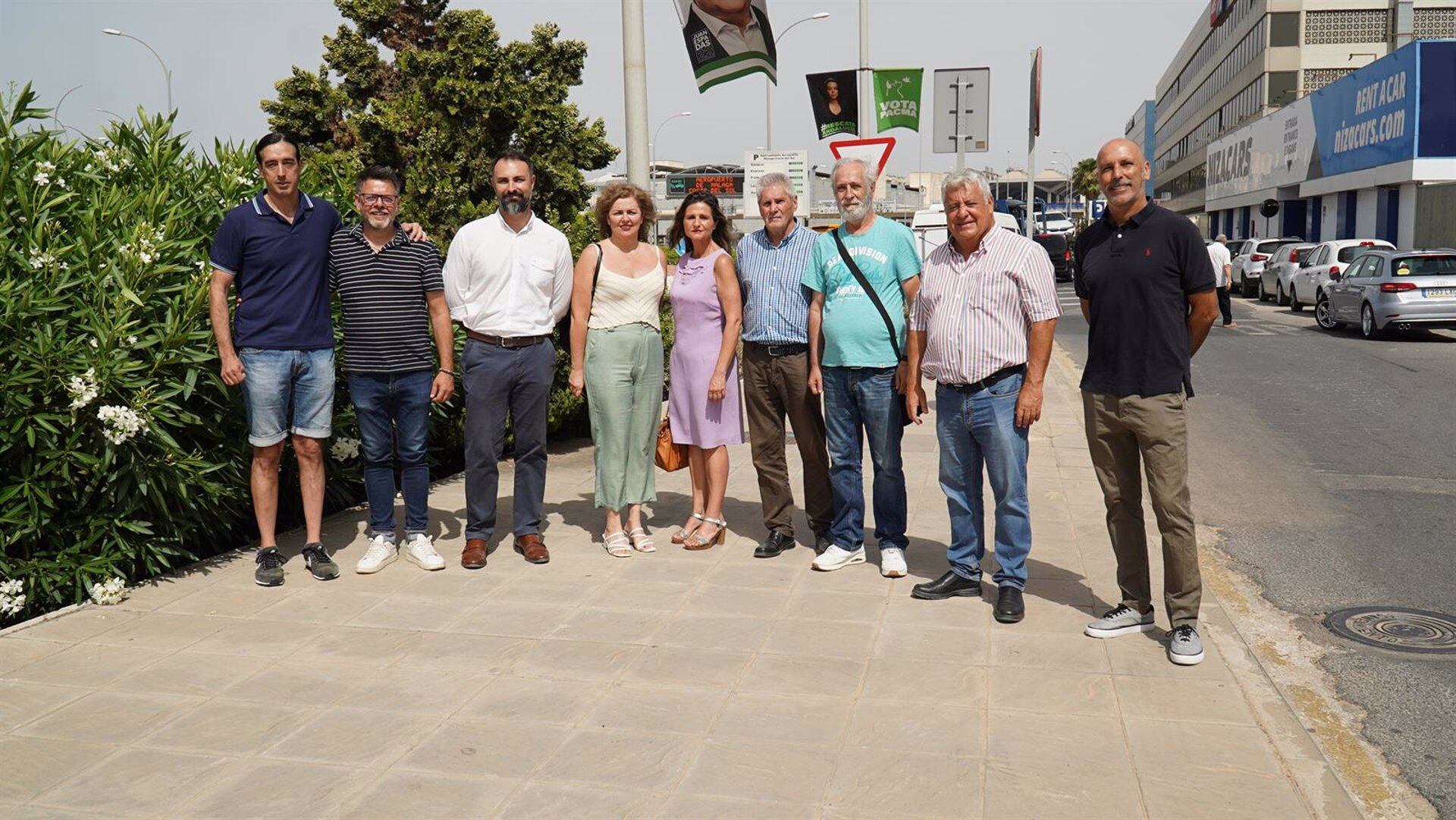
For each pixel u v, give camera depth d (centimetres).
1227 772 366
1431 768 385
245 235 554
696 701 422
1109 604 533
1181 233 451
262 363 564
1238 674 452
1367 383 1352
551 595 554
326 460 712
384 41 969
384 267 591
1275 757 378
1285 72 5591
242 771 370
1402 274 1845
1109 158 454
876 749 382
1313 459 923
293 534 686
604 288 614
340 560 621
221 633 501
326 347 585
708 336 621
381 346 593
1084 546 638
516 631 500
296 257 566
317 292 579
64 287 556
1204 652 469
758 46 1023
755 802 347
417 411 609
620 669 454
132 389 556
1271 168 4212
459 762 375
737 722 404
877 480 579
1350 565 629
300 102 942
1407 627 526
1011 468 508
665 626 506
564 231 980
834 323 565
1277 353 1689
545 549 617
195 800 352
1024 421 503
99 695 432
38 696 431
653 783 360
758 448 617
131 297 552
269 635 498
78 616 524
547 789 356
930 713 410
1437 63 2698
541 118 949
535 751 382
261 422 568
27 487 532
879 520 585
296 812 343
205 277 588
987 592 553
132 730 401
